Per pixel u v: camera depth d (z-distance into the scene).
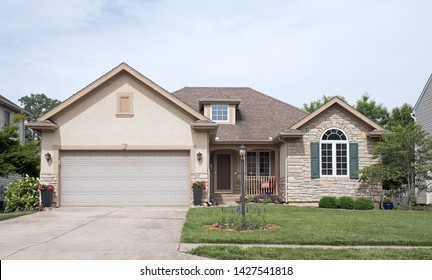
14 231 12.62
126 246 10.38
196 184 19.30
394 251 9.90
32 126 19.00
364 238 11.13
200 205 19.23
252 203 21.84
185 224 13.39
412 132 20.53
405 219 15.06
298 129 22.05
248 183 24.52
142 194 19.61
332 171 22.02
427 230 12.55
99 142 19.56
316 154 21.95
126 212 17.17
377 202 21.77
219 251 9.59
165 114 19.78
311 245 10.71
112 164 19.66
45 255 9.41
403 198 23.34
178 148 19.67
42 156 19.39
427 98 29.31
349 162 21.98
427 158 20.80
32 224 14.03
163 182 19.67
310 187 21.84
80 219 15.15
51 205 19.06
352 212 17.34
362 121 22.14
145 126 19.70
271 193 24.31
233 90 29.78
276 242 10.80
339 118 22.19
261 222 12.88
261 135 24.55
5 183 29.67
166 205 19.58
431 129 28.64
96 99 19.70
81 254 9.52
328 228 12.74
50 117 19.44
